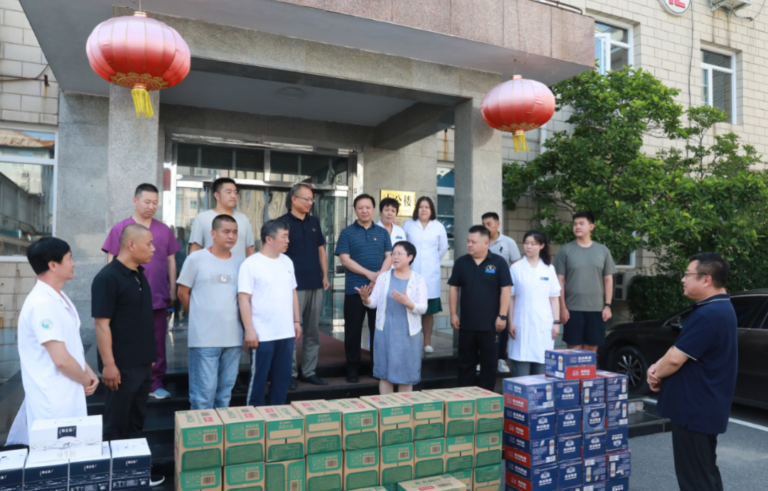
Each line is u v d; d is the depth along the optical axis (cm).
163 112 702
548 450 330
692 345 286
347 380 489
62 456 224
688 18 1088
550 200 872
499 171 605
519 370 452
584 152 781
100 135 677
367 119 782
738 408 577
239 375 466
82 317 663
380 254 491
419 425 309
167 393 423
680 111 798
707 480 286
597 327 488
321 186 807
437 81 567
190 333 375
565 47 561
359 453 293
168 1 421
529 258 454
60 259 276
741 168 889
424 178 858
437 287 561
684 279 306
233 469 270
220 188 438
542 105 494
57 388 267
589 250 493
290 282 392
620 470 354
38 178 683
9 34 657
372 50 531
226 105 714
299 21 459
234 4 427
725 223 766
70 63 557
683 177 780
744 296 552
